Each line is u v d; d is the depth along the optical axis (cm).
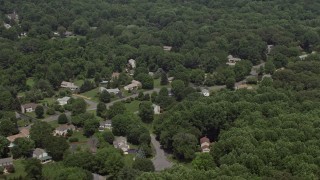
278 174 19375
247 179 19250
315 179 19162
